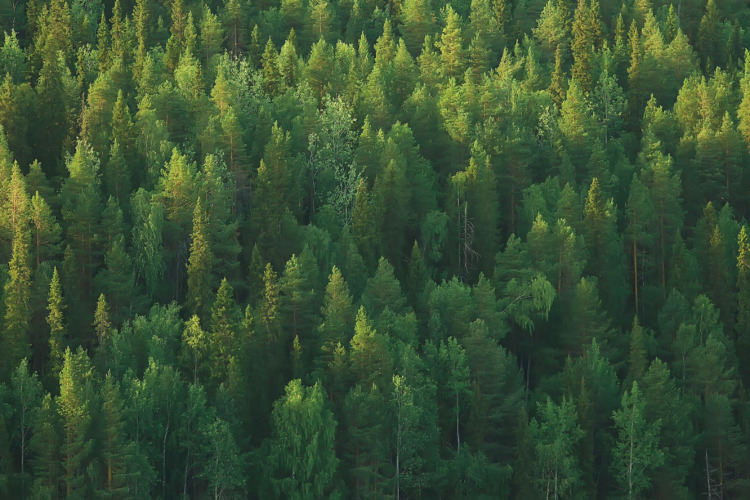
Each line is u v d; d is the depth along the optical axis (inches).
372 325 4345.5
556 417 4330.7
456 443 4426.7
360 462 4168.3
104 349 4296.3
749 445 4532.5
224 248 4830.2
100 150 5452.8
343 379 4301.2
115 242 4665.4
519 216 5502.0
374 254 5068.9
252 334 4355.3
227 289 4375.0
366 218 5078.7
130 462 3868.1
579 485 4284.0
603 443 4488.2
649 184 5654.5
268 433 4254.4
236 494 4033.0
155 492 4040.4
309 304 4611.2
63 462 3863.2
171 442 4097.0
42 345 4475.9
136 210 4827.8
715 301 5167.3
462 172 5457.7
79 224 4744.1
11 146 5438.0
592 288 4810.5
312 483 4057.6
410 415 4195.4
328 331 4407.0
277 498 4087.1
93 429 3932.1
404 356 4296.3
